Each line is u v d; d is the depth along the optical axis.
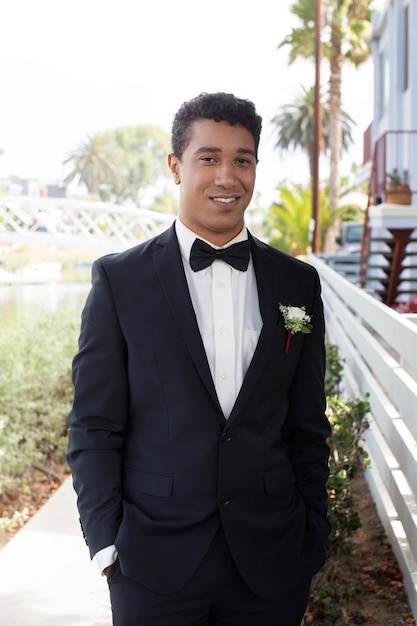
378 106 24.14
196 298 2.44
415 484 3.26
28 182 85.69
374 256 19.27
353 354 6.25
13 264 36.97
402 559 3.79
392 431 3.90
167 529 2.30
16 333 8.66
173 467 2.33
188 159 2.39
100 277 2.46
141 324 2.39
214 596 2.34
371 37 23.83
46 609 3.60
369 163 25.11
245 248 2.44
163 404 2.36
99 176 103.88
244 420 2.36
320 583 3.52
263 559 2.34
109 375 2.40
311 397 2.55
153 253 2.48
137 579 2.26
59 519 4.75
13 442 5.80
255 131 2.41
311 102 59.47
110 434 2.41
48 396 6.92
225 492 2.32
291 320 2.42
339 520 3.55
